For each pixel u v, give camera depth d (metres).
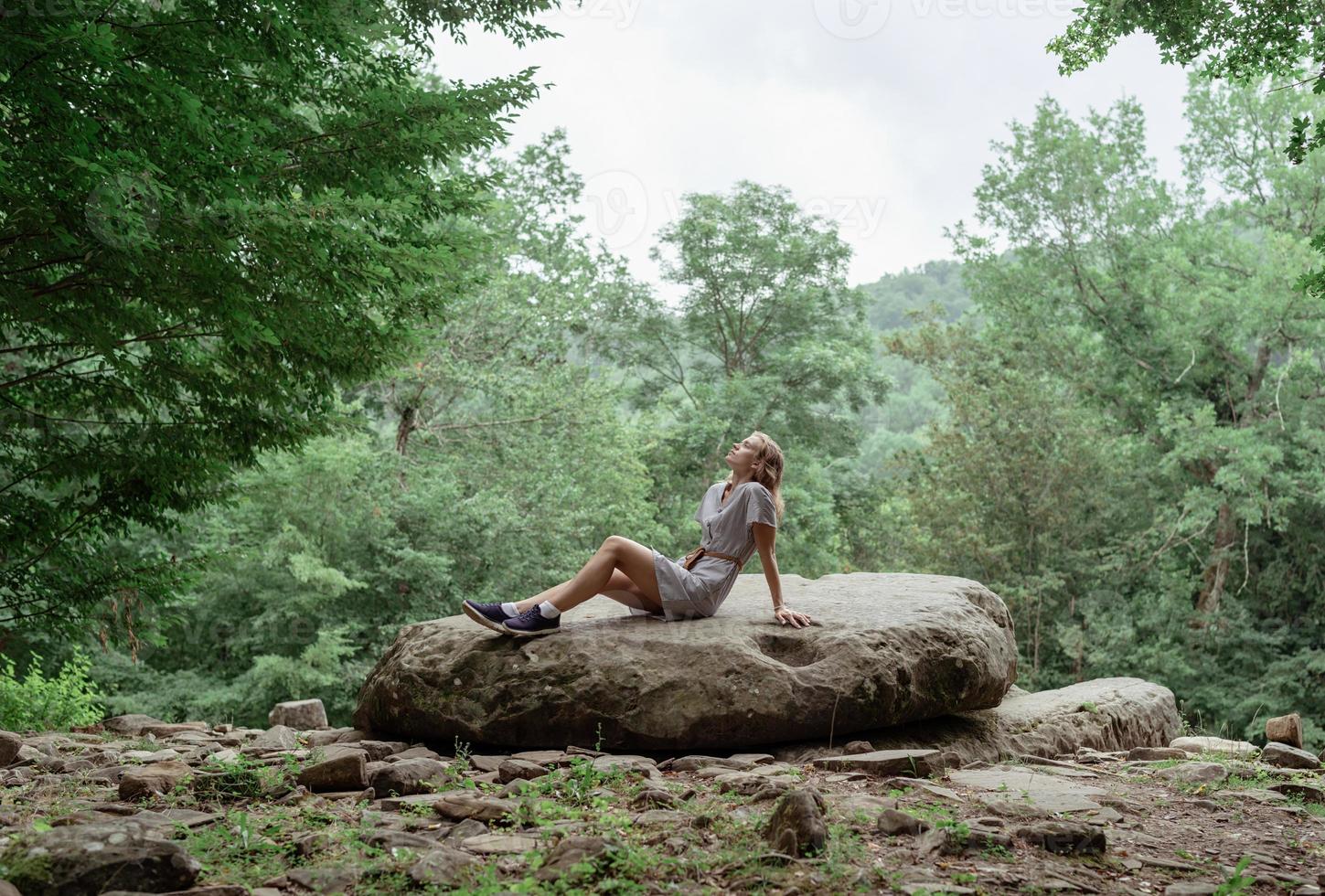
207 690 17.64
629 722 5.49
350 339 7.05
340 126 6.77
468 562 19.80
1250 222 25.83
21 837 3.12
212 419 7.59
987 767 5.57
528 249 24.52
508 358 21.47
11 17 4.93
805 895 2.96
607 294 30.70
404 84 7.39
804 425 32.31
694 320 33.91
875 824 3.78
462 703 5.70
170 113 5.37
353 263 6.27
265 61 6.59
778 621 5.99
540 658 5.69
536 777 4.76
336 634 17.41
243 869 3.16
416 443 22.23
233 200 5.42
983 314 29.94
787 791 4.16
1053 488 24.41
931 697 5.88
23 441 7.93
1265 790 4.98
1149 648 22.72
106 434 7.81
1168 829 4.13
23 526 7.75
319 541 18.16
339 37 6.50
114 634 8.85
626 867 3.10
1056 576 23.75
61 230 5.10
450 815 3.84
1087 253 27.33
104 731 7.31
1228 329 24.52
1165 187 26.91
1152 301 25.77
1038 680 24.17
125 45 5.66
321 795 4.25
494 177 7.67
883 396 33.62
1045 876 3.25
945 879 3.17
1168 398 25.84
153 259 5.46
